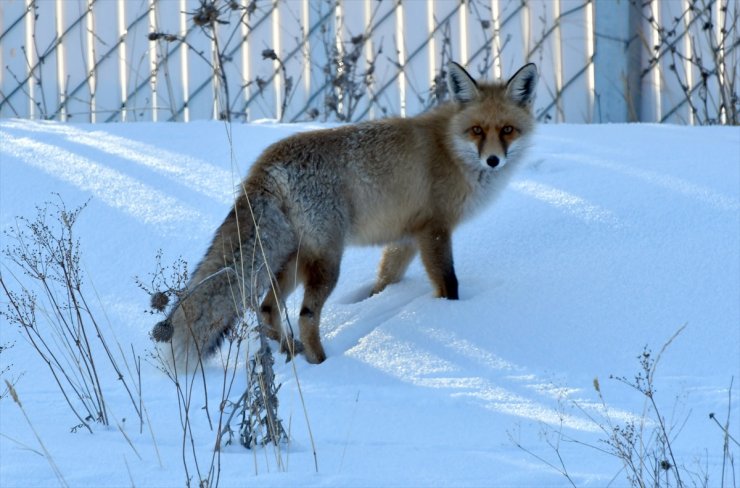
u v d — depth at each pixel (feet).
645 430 25.50
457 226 36.63
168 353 30.99
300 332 32.81
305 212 33.14
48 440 24.21
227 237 32.37
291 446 24.23
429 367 30.99
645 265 35.09
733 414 26.35
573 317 32.94
